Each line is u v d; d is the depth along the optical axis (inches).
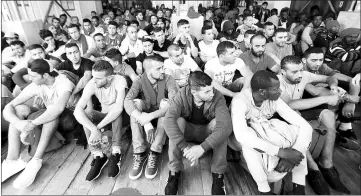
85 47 121.1
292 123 53.4
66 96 66.8
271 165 49.4
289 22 201.5
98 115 69.6
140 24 210.1
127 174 63.7
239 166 66.1
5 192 57.9
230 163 67.3
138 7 300.2
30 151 68.5
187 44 114.6
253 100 54.0
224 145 53.7
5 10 157.4
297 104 60.7
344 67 89.1
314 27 165.3
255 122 54.7
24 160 68.1
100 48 114.2
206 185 59.6
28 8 193.3
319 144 58.7
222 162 55.3
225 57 76.7
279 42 98.7
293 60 58.0
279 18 215.6
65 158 70.6
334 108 71.6
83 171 65.1
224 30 150.1
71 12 256.5
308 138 50.4
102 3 309.4
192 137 61.7
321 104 61.5
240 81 77.5
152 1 370.0
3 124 77.9
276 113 58.2
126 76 85.0
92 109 68.6
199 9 270.4
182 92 57.6
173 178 57.2
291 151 47.8
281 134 51.5
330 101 60.3
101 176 63.2
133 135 63.1
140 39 117.9
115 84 66.6
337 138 74.7
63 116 70.9
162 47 117.6
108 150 72.1
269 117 57.1
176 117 56.4
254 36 79.9
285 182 55.4
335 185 55.9
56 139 72.7
